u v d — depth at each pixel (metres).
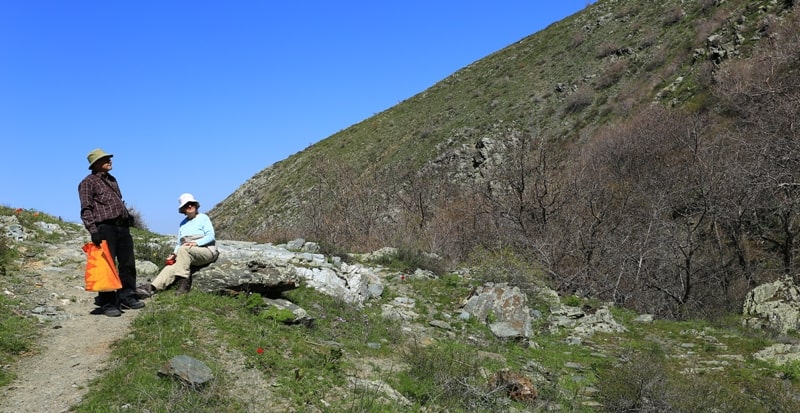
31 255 9.73
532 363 8.68
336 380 6.16
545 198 22.06
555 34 63.47
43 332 6.59
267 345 6.59
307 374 6.11
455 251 20.83
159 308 7.29
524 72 58.09
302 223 25.30
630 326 12.05
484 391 6.73
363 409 5.60
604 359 9.49
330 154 62.59
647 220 20.83
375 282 11.41
